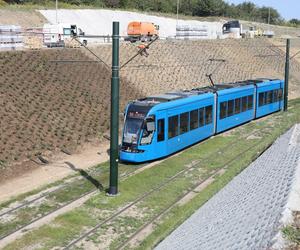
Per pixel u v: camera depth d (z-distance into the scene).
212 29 87.06
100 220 18.64
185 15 106.12
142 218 18.88
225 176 23.81
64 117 32.56
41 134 29.55
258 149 29.53
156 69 49.00
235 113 36.25
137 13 82.12
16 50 38.62
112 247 16.34
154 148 26.22
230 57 64.25
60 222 18.36
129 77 44.28
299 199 11.95
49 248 16.23
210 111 32.25
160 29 81.06
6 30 41.69
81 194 21.66
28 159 26.67
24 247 16.30
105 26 71.50
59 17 65.38
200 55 58.88
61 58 39.62
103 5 88.25
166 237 16.22
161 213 19.41
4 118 29.02
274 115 43.59
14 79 33.44
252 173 20.42
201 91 32.56
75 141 30.56
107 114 35.72
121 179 23.55
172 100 27.94
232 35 83.00
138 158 25.81
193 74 53.41
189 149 30.03
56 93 34.69
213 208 16.81
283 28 120.56
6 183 23.44
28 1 71.38
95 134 32.53
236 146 31.02
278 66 70.38
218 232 12.57
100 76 40.47
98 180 23.81
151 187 22.59
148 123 25.80
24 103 31.59
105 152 29.72
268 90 42.56
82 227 17.98
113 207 19.98
